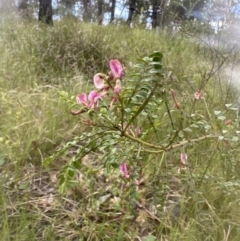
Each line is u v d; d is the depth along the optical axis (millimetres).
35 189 1850
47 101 2580
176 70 3264
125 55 3920
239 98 2846
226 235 1529
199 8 4398
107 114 1309
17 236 1439
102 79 1282
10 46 3812
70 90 2918
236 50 3715
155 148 1536
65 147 1360
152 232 1606
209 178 1771
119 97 1285
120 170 1481
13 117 2328
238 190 1726
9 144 2107
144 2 8148
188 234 1487
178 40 4785
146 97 1313
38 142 2111
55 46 3773
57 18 6895
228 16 3848
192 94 2654
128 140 1505
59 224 1609
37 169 1987
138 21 6730
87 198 1754
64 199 1755
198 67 3379
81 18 7059
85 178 1811
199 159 1979
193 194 1603
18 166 1924
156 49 4277
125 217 1584
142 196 1748
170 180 1885
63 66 3430
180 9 5270
